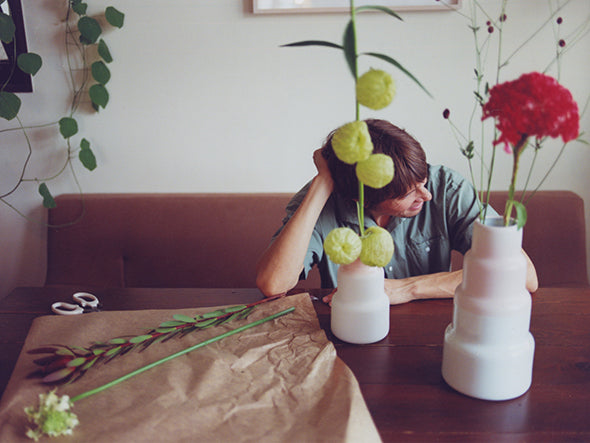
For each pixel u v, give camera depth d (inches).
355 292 38.6
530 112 26.0
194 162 85.9
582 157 80.8
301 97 82.1
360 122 28.8
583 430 30.0
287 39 79.8
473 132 81.4
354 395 31.6
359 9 26.2
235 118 83.7
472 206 58.3
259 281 48.0
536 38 76.9
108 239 81.3
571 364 36.9
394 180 46.0
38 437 28.2
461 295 32.3
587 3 75.2
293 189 86.3
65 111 84.0
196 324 40.3
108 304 47.6
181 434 28.8
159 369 35.0
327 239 33.0
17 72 81.4
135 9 79.7
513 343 31.8
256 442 28.0
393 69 79.7
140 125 84.5
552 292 49.5
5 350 39.9
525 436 29.6
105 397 32.1
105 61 79.8
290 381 33.5
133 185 87.2
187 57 81.4
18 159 86.0
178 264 80.9
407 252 59.6
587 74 77.9
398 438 29.5
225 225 80.0
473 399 33.0
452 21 77.2
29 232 89.3
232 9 79.0
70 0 77.7
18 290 51.2
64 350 35.1
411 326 42.7
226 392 32.4
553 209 76.5
